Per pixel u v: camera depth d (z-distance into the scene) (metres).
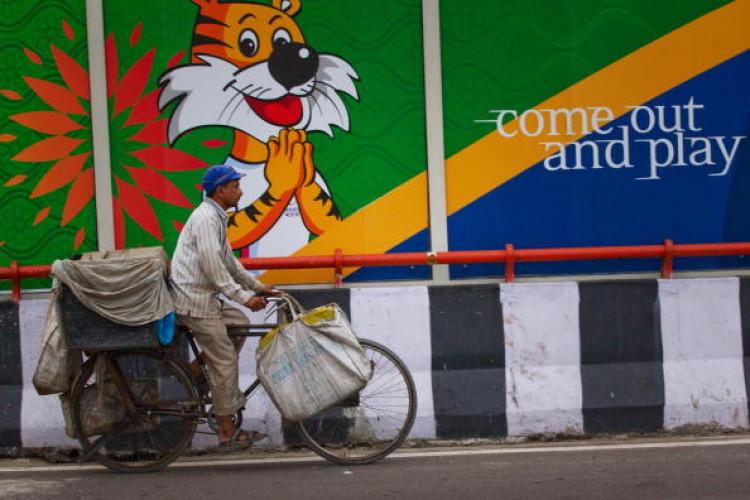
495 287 7.09
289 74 7.24
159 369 6.35
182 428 6.36
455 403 6.96
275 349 6.12
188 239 6.18
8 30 7.13
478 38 7.29
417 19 7.27
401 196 7.31
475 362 7.05
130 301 6.05
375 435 6.72
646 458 6.32
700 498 5.40
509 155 7.34
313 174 7.28
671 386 7.03
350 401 6.43
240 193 6.29
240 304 6.67
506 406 6.96
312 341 6.09
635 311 7.10
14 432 6.86
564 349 7.07
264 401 6.93
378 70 7.27
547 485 5.73
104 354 6.23
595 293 7.09
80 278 5.99
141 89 7.20
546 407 6.96
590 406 6.98
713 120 7.38
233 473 6.26
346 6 7.24
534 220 7.36
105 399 6.31
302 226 7.29
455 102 7.30
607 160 7.36
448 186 7.32
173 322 6.13
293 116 7.26
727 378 7.06
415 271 7.32
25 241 7.17
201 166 7.23
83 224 7.20
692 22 7.36
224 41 7.21
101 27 7.14
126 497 5.72
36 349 6.95
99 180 7.18
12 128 7.15
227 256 6.27
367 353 6.66
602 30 7.34
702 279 7.14
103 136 7.16
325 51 7.25
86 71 7.15
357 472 6.20
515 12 7.30
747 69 7.38
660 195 7.39
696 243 7.39
